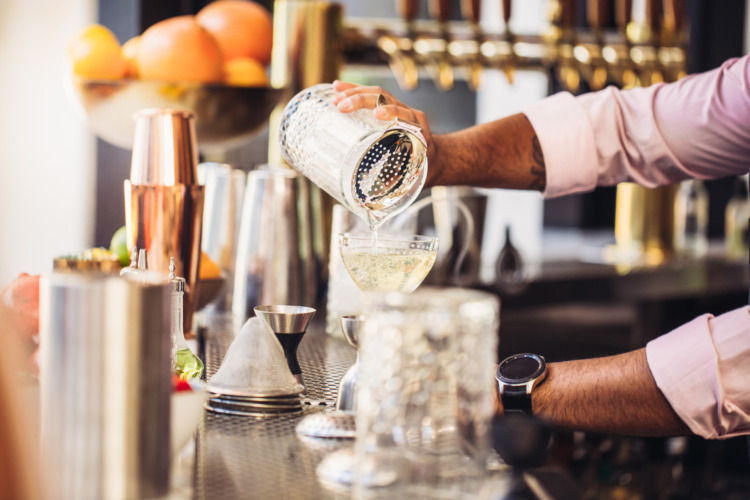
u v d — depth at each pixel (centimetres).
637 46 255
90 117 167
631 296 257
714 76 145
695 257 289
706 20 342
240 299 166
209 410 104
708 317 126
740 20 346
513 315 246
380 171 119
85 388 72
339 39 205
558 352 261
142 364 73
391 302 73
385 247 112
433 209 218
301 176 171
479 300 73
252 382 105
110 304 71
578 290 246
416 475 74
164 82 160
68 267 122
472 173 143
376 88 120
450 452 74
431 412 74
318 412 105
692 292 271
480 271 231
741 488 265
